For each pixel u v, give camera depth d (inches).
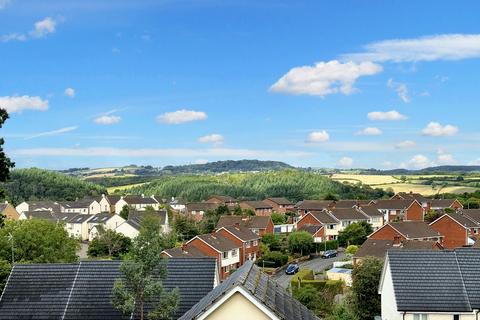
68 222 5821.9
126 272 1083.9
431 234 3929.6
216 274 1393.9
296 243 4119.1
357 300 2094.0
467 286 1619.1
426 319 1594.5
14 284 1363.2
